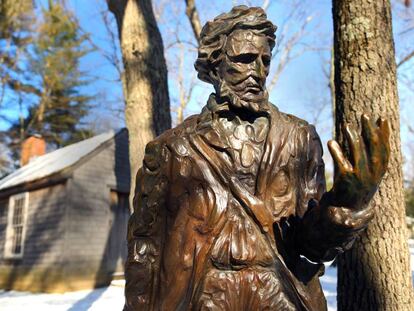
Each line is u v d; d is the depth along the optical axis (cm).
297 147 177
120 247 1220
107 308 790
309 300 164
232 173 171
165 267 169
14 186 1202
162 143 182
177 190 173
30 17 2164
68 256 1074
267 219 166
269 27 179
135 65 634
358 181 140
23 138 2516
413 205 2112
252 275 161
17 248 1224
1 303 905
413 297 357
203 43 184
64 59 2338
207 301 158
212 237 164
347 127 143
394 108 370
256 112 176
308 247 161
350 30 380
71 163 1109
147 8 655
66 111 2561
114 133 1286
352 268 363
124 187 1228
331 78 1320
